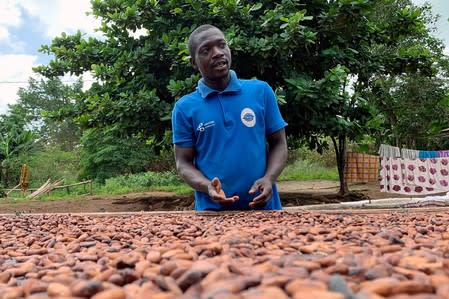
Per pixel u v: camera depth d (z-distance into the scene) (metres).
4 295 0.77
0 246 1.45
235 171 2.26
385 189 8.34
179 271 0.82
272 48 5.25
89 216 2.35
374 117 6.24
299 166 16.05
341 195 7.48
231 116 2.28
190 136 2.36
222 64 2.26
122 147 16.06
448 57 10.98
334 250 1.06
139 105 5.52
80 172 16.83
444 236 1.26
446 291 0.63
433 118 11.23
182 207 6.79
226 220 1.91
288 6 5.52
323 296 0.57
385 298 0.63
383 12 9.67
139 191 11.88
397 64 6.85
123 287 0.77
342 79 5.20
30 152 16.61
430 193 7.95
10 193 13.62
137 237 1.50
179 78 5.93
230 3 5.42
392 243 1.15
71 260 1.08
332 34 5.88
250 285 0.68
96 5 6.40
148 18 5.89
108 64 6.59
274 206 2.44
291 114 5.66
